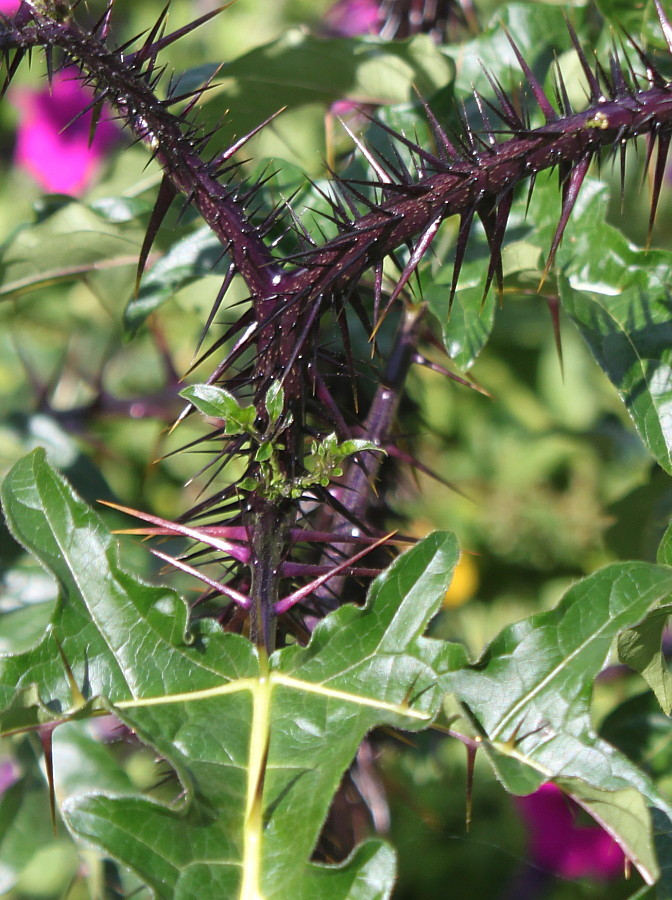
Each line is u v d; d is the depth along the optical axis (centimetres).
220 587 55
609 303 61
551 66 66
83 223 68
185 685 54
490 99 67
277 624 56
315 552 63
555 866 66
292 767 52
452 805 69
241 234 54
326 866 50
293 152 78
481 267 63
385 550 63
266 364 54
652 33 65
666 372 60
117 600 54
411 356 64
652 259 61
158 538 72
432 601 54
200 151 55
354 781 65
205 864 50
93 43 54
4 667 53
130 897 66
